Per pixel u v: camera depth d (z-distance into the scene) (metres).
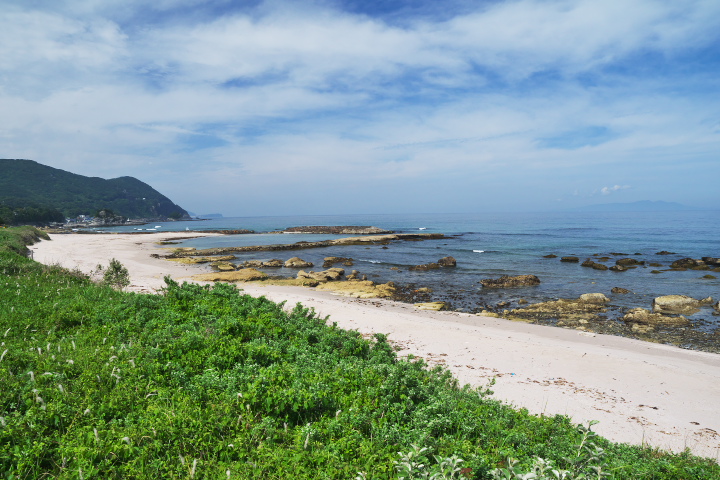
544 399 11.82
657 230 96.62
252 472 4.91
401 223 160.50
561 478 4.64
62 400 5.99
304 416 6.62
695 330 20.95
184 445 5.27
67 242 66.44
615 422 10.55
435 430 6.57
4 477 4.47
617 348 17.53
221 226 179.75
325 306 23.23
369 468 5.07
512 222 155.25
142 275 33.84
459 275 38.38
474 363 14.75
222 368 8.30
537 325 21.53
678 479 6.23
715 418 11.04
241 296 15.81
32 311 10.90
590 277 36.53
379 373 8.63
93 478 4.57
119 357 7.99
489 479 4.98
